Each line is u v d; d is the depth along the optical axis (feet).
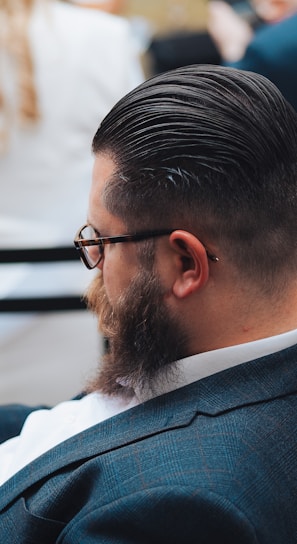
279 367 3.69
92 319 7.43
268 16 10.36
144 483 3.40
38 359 7.45
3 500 3.84
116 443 3.67
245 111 3.60
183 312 3.71
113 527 3.39
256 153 3.57
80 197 7.02
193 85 3.66
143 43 10.68
